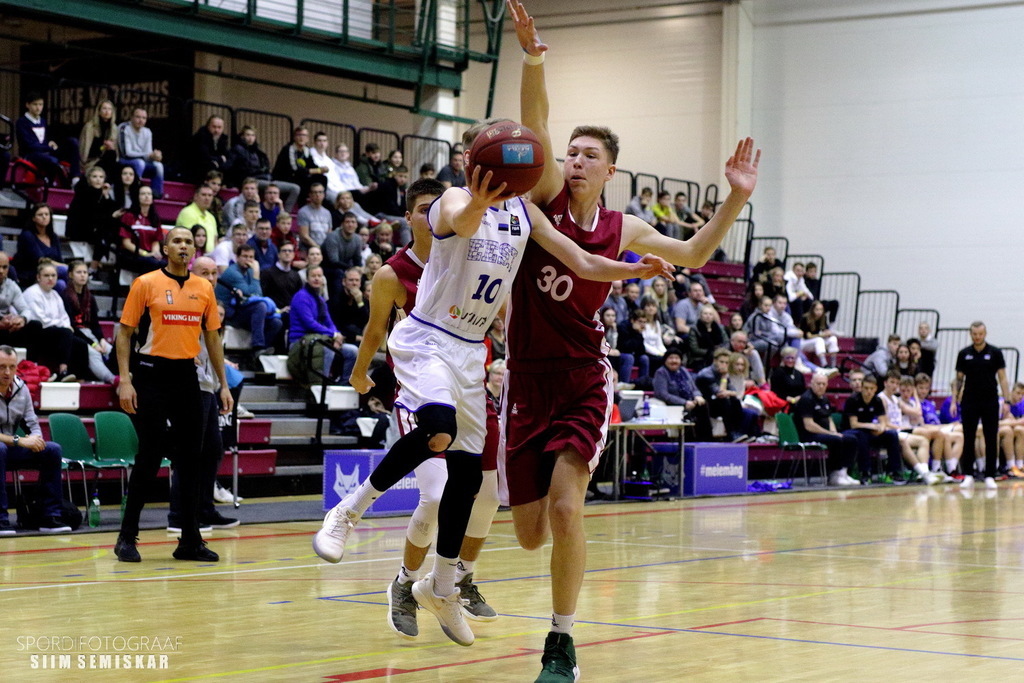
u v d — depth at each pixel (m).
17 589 5.70
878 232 20.56
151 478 6.81
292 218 14.44
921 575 6.62
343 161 16.00
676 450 12.52
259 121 21.52
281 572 6.43
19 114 20.88
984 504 11.86
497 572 6.55
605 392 3.90
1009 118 19.70
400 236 15.34
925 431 15.47
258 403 11.95
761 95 21.38
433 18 16.16
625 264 3.65
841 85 20.86
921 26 20.31
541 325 3.90
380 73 15.81
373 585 5.95
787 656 4.22
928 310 20.12
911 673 3.93
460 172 15.73
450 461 4.18
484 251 3.93
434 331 4.08
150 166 13.91
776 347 17.22
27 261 11.41
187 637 4.45
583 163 3.93
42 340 10.38
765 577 6.46
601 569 6.76
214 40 14.08
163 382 6.72
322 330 12.56
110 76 21.36
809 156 21.05
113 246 12.62
